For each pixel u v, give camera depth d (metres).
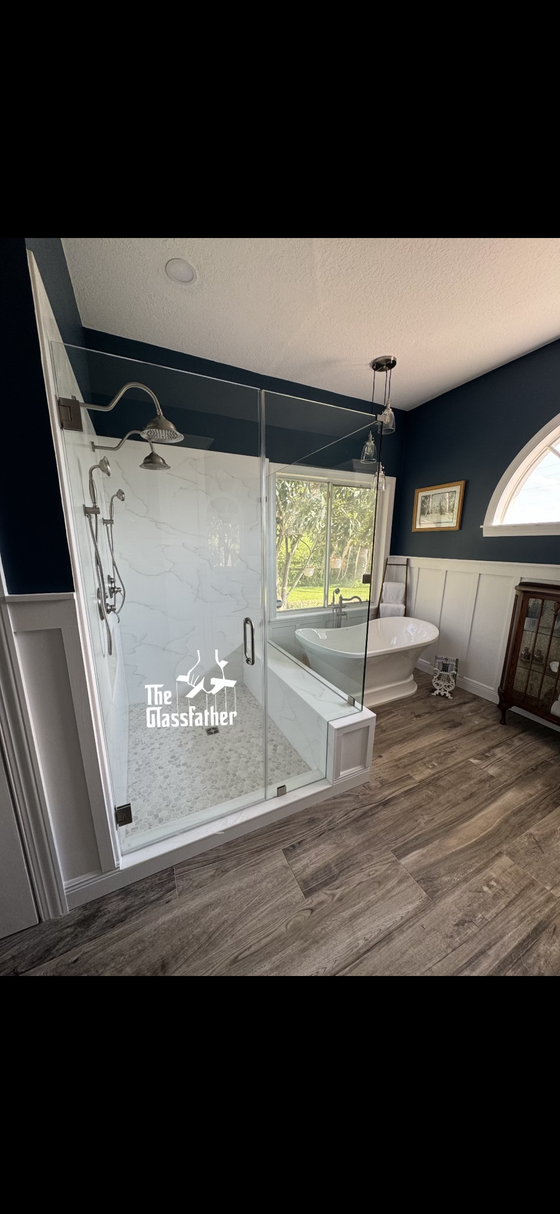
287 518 2.64
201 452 2.50
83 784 1.19
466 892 1.30
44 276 1.03
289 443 2.76
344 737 1.78
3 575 0.95
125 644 2.59
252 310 1.83
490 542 2.82
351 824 1.62
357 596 2.09
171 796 1.80
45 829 1.14
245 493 2.67
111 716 1.64
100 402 2.07
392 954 1.12
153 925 1.19
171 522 2.54
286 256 1.43
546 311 1.87
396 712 2.67
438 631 3.08
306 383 2.77
